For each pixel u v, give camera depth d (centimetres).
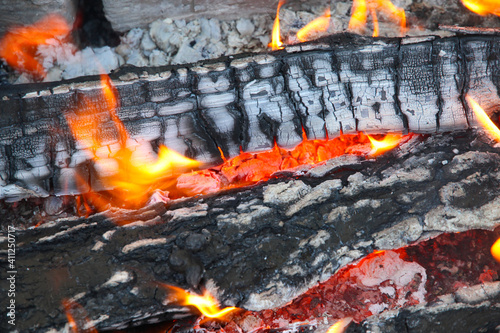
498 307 111
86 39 131
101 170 117
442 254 119
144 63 129
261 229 113
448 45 116
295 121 117
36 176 116
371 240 113
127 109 116
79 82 116
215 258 112
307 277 112
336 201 114
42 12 124
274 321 115
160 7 128
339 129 117
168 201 117
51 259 112
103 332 112
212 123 117
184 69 116
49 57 128
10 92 115
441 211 113
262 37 130
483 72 116
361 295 117
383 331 111
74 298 110
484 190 114
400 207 114
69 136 116
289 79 116
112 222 114
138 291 110
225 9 129
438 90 117
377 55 116
